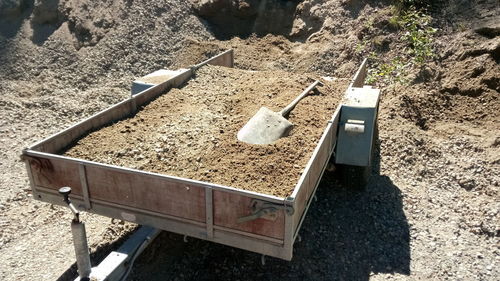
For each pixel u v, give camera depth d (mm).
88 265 3740
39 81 9953
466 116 7711
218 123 5527
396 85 8562
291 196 3457
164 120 5629
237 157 4625
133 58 10344
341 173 5855
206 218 3770
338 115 5270
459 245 5062
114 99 8758
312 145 4840
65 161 4137
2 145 7223
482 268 4719
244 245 3734
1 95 9398
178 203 3844
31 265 4707
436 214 5594
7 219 5480
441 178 6348
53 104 8609
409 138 6988
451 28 9250
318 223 5324
